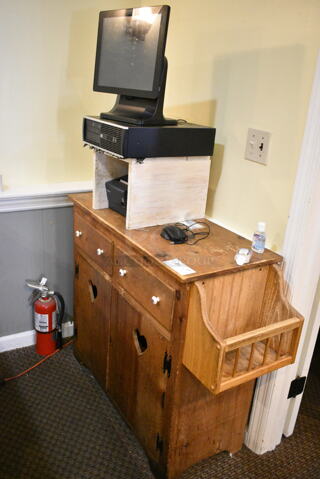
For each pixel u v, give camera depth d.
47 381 2.00
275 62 1.39
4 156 1.92
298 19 1.29
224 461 1.67
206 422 1.53
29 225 2.02
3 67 1.78
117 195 1.63
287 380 1.61
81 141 2.08
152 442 1.57
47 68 1.87
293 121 1.36
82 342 2.04
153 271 1.38
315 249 1.42
